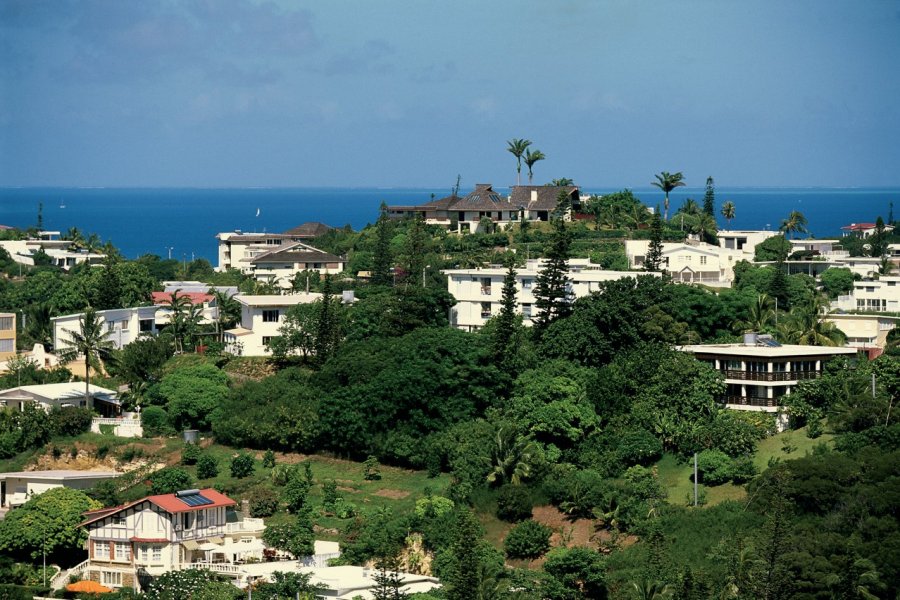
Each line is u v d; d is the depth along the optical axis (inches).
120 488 5866.1
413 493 5753.0
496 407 6151.6
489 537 5354.3
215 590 4675.2
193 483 5836.6
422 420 6097.4
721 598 4453.7
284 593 4655.5
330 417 6205.7
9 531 5300.2
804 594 4419.3
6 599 4896.7
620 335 6446.9
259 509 5526.6
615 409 6033.5
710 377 6033.5
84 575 5152.6
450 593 4483.3
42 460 6314.0
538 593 4726.9
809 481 5032.0
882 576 4495.6
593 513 5324.8
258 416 6348.4
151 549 5098.4
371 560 5157.5
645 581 4618.6
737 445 5620.1
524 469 5610.2
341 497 5664.4
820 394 5841.5
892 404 5669.3
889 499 4820.4
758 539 4662.9
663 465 5733.3
